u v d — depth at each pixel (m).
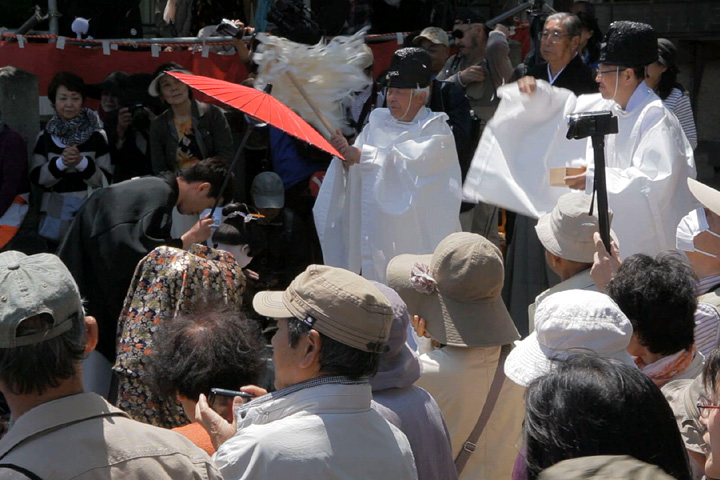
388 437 4.84
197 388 5.71
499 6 20.25
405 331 5.54
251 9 17.55
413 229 10.98
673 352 5.82
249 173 13.78
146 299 7.34
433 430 5.48
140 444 4.03
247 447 4.53
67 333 4.06
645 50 10.05
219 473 4.21
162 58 14.88
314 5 16.11
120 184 8.84
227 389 5.74
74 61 14.70
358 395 4.74
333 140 11.02
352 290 4.75
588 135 6.99
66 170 13.09
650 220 9.77
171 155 13.11
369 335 4.74
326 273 4.85
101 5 16.11
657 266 5.93
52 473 3.84
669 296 5.77
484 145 10.59
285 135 13.48
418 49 11.27
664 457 3.79
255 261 12.63
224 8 16.88
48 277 4.05
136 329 7.25
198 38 14.90
